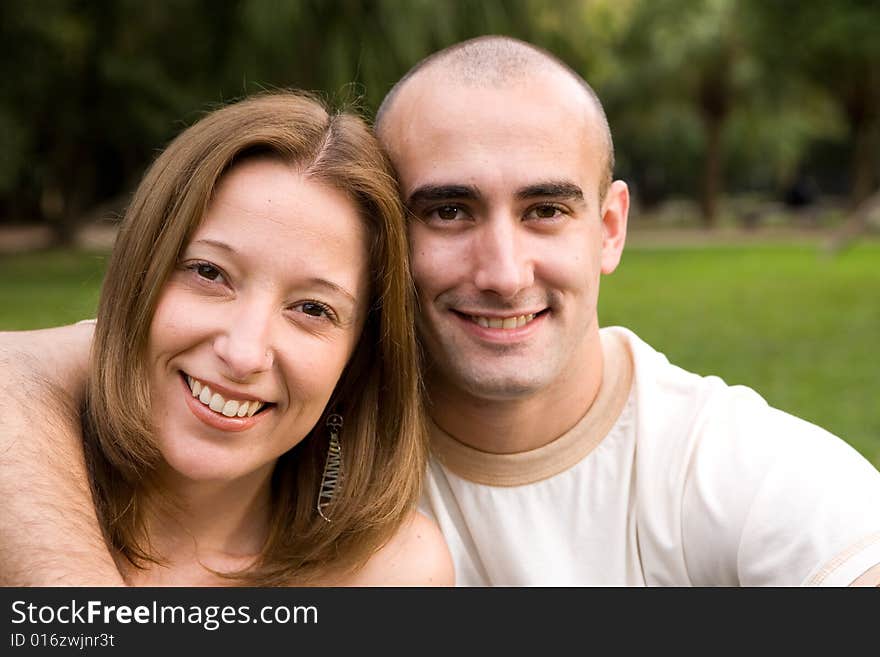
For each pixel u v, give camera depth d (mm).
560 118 2564
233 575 2359
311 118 2223
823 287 16125
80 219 26609
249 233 2092
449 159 2516
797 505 2502
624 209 2963
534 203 2549
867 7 16219
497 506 2754
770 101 35000
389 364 2383
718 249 26562
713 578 2676
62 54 18609
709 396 2789
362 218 2229
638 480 2703
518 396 2615
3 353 2328
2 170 19094
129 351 2145
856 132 30641
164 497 2309
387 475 2400
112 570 1997
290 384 2164
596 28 17688
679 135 44438
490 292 2523
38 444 2113
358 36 14289
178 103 19125
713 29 32406
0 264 19656
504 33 15180
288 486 2463
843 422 6648
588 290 2654
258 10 14367
